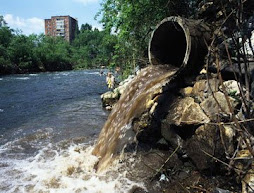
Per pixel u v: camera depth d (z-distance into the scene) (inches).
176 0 330.3
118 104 259.8
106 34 509.7
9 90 706.2
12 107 470.9
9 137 290.2
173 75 219.6
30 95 613.9
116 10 434.3
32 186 178.1
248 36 143.9
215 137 155.8
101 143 235.1
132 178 172.2
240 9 133.7
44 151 243.3
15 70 1581.0
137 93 239.1
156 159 183.8
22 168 207.0
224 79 189.2
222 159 151.2
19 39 1785.2
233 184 145.6
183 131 178.1
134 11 366.9
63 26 4987.7
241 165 139.3
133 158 188.4
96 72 1662.2
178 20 229.3
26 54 1740.9
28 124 346.0
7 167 209.3
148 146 195.6
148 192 156.7
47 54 1988.2
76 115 391.2
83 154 230.5
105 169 190.5
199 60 220.2
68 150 243.6
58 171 197.9
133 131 201.2
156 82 229.5
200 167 163.0
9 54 1617.9
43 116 392.2
